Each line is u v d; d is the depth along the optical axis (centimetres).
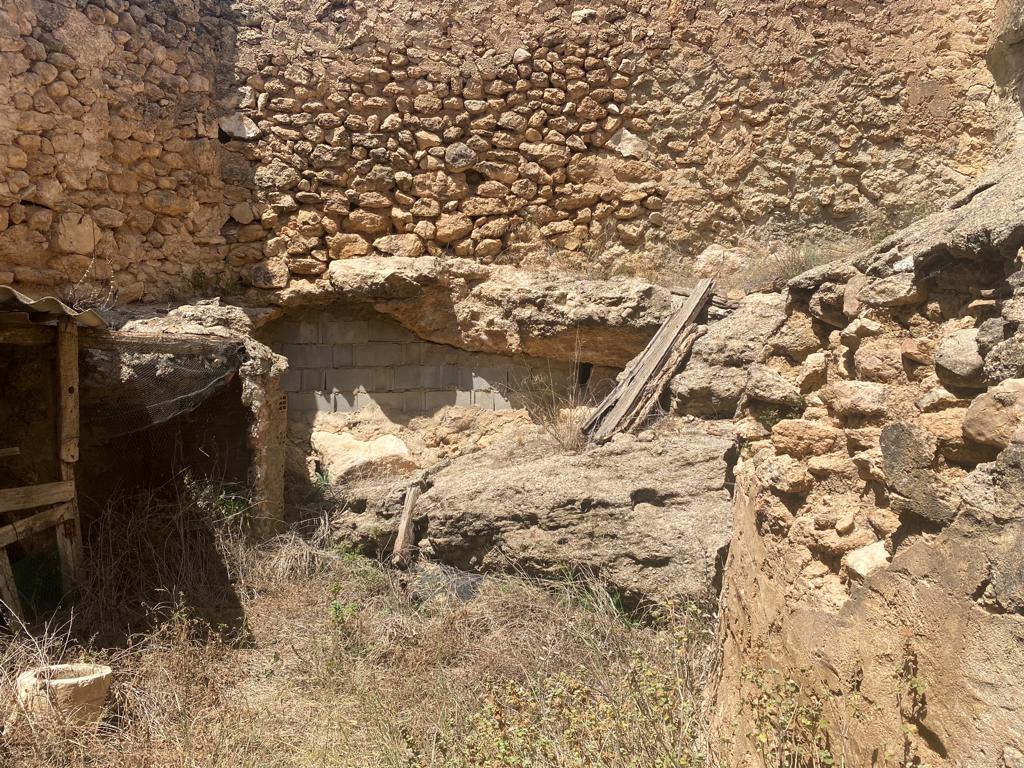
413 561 682
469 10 915
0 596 516
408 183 913
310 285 888
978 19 904
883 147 929
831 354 347
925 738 208
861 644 241
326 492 776
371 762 413
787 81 931
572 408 831
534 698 408
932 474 221
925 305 277
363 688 498
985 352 224
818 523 290
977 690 188
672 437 714
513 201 931
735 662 353
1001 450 201
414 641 553
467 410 913
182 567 621
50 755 401
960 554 199
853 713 240
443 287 905
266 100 887
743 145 939
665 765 290
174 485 676
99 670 456
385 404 915
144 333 627
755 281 871
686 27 932
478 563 653
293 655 552
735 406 746
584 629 532
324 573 663
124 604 579
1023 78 394
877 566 244
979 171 908
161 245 830
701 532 573
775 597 310
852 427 293
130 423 656
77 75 741
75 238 742
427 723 443
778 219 940
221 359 677
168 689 480
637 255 941
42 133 716
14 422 597
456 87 915
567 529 611
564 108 933
